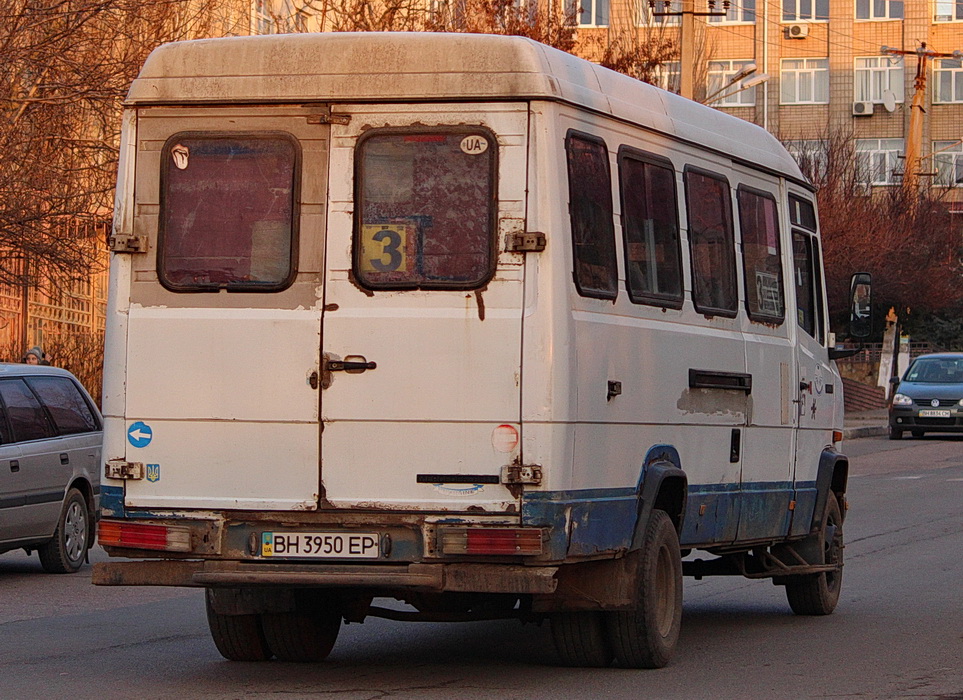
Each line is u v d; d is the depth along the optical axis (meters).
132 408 8.75
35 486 14.88
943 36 73.88
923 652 10.45
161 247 8.75
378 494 8.45
